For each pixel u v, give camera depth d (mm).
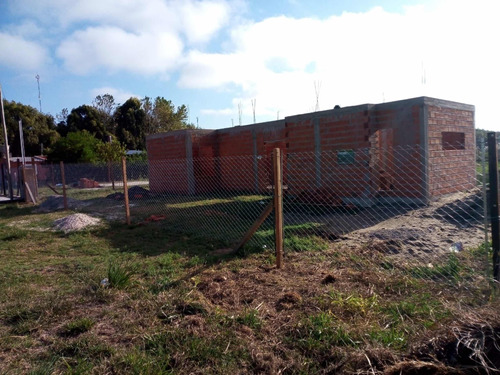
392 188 11016
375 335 3248
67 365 3102
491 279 4004
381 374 2719
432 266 5094
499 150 4523
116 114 52938
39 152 46375
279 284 4793
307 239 6824
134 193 16875
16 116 45844
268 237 7059
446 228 7277
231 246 7035
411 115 10727
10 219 12172
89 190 21547
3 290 5039
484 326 2848
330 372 2908
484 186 4082
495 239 4043
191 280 5082
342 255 5859
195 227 8969
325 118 11930
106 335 3678
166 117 55188
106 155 29281
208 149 18234
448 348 2811
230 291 4598
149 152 19828
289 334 3498
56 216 12266
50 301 4453
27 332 3820
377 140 11336
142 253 6895
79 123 49312
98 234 8828
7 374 3053
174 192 18328
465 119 12367
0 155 24172
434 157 10812
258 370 3027
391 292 4367
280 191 5457
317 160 12148
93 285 5012
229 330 3596
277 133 15766
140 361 3094
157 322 3889
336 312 3848
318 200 11508
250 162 16891
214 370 3025
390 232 7086
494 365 2600
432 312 3662
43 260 6754
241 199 13633
